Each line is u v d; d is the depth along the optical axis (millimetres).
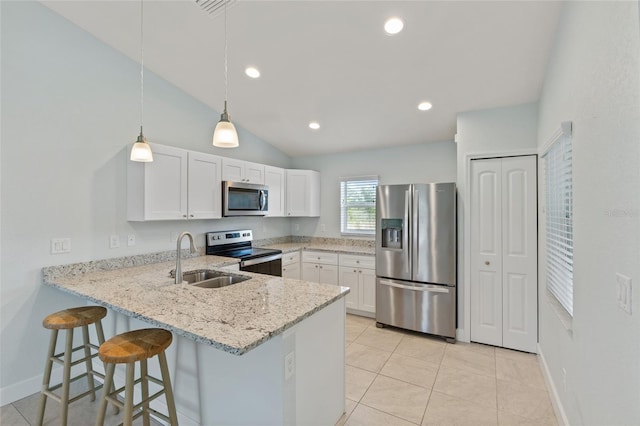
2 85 2115
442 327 3180
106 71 2670
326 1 2059
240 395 1549
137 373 2080
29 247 2246
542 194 2674
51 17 2340
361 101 3229
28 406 2131
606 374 1207
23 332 2229
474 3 1943
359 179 4477
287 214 4461
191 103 3404
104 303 1700
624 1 1039
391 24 2182
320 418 1740
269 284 2074
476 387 2324
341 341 1962
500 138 2980
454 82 2738
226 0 2117
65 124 2420
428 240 3236
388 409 2064
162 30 2490
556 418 1979
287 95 3281
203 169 3207
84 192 2527
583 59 1483
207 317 1449
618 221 1097
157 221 3082
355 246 4445
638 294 947
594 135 1341
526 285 2898
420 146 4086
